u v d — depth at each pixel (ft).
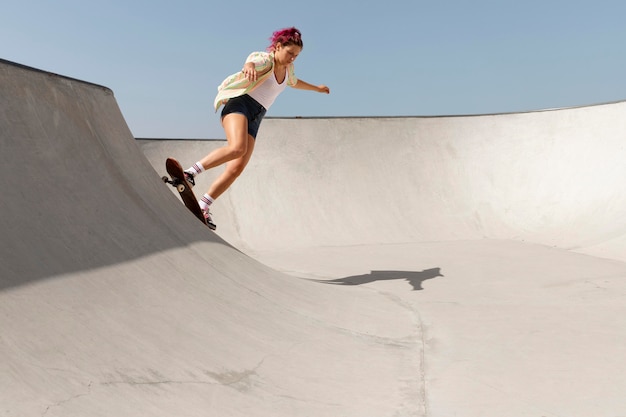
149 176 13.34
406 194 39.83
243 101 15.28
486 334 11.43
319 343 10.05
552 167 39.17
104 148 11.78
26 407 5.21
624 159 35.73
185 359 7.62
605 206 33.32
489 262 23.20
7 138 8.66
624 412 7.38
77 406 5.61
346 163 41.24
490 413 7.34
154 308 8.45
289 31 15.20
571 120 40.78
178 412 6.32
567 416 7.25
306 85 16.99
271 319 10.55
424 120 44.42
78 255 8.16
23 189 8.19
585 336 11.16
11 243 7.13
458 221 37.52
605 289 16.42
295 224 36.42
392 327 11.90
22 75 9.76
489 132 43.27
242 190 38.37
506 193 39.17
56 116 10.37
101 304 7.61
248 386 7.56
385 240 34.47
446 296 15.81
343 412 7.27
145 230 10.54
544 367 9.23
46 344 6.21
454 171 41.60
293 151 41.19
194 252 11.50
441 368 9.23
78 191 9.56
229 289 10.94
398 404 7.61
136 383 6.52
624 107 38.19
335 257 27.17
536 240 32.65
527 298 15.38
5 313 6.14
